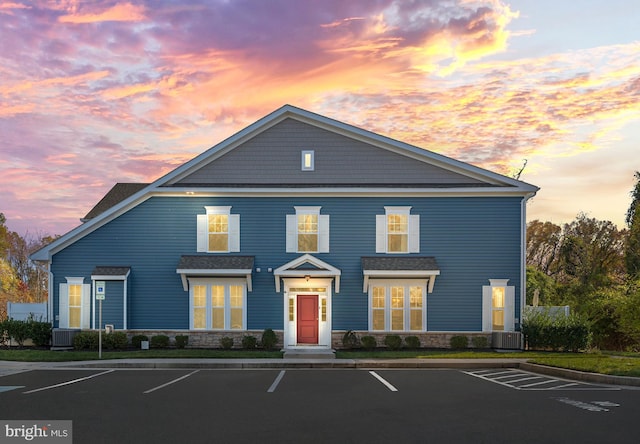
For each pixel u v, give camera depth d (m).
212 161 25.27
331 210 24.73
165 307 24.53
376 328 24.41
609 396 13.91
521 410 12.06
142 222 24.83
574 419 11.16
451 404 12.77
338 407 12.37
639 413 11.77
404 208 24.62
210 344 24.39
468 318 24.33
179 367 19.80
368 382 16.27
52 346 23.95
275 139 25.41
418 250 24.52
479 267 24.42
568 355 22.23
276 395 13.98
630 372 16.48
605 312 35.28
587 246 52.78
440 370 19.16
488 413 11.73
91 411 11.94
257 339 24.33
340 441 9.41
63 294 24.61
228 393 14.28
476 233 24.52
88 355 21.47
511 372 18.61
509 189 24.33
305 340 24.41
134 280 24.64
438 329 24.31
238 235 24.72
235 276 24.38
